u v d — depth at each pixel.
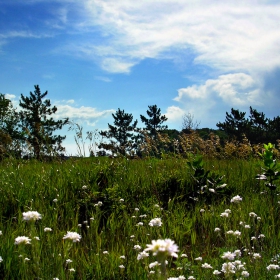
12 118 27.41
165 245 1.85
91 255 4.46
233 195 7.01
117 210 6.16
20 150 10.19
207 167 8.91
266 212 6.00
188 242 5.30
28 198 6.34
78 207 6.17
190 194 7.18
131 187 7.21
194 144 10.51
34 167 8.80
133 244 4.88
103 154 9.57
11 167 8.48
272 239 4.74
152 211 6.17
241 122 34.16
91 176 7.36
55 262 3.80
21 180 7.21
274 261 4.08
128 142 10.11
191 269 4.08
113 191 6.50
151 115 42.66
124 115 40.34
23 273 3.70
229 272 3.24
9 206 6.15
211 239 5.36
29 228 4.98
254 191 7.29
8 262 4.00
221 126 35.19
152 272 3.44
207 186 7.07
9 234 4.64
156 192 6.96
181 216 5.93
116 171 7.81
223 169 8.67
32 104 33.72
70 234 3.23
